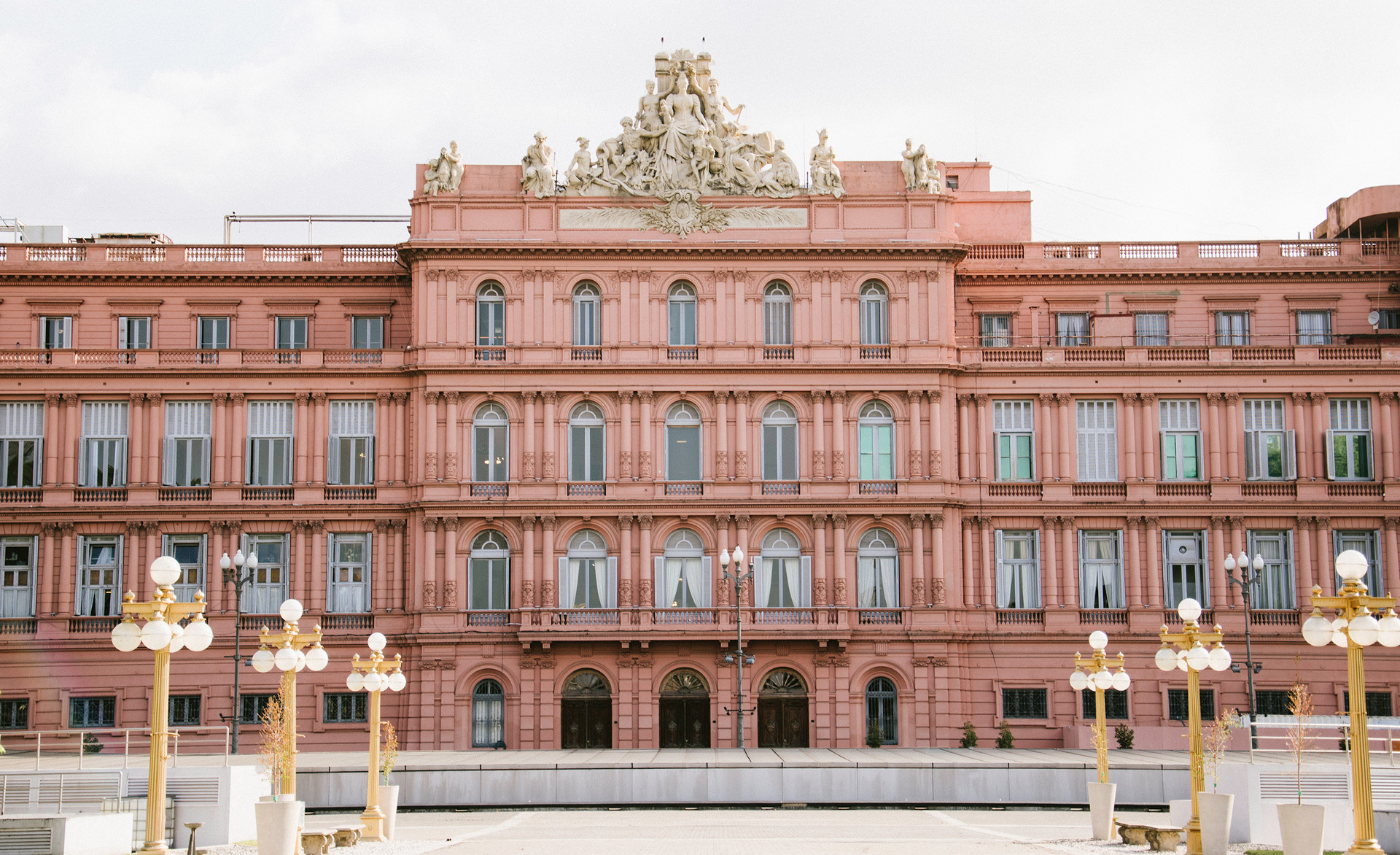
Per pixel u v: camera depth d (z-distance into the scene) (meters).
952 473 76.94
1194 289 81.06
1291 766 47.69
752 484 75.56
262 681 74.81
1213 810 38.09
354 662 45.34
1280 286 80.88
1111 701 75.81
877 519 75.94
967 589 76.81
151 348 77.94
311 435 77.06
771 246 76.19
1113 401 78.38
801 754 63.88
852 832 45.69
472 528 75.38
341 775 55.53
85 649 74.38
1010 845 41.78
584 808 55.44
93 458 76.88
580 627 73.69
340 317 80.06
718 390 76.00
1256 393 77.75
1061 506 77.00
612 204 76.94
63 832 40.34
